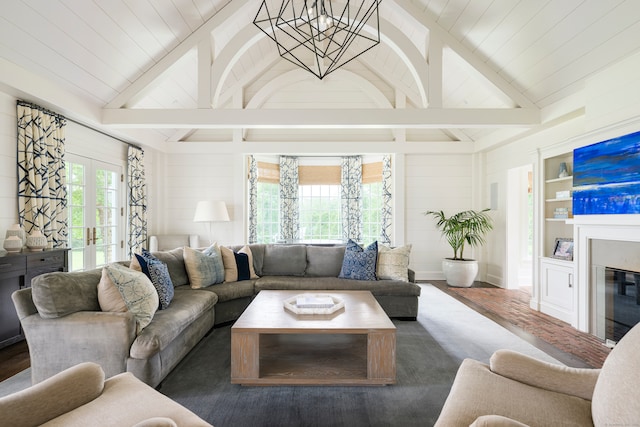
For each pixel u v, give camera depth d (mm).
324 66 5676
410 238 5930
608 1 2488
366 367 2248
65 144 3766
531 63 3424
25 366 2398
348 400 1981
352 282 3619
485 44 3596
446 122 3812
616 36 2650
